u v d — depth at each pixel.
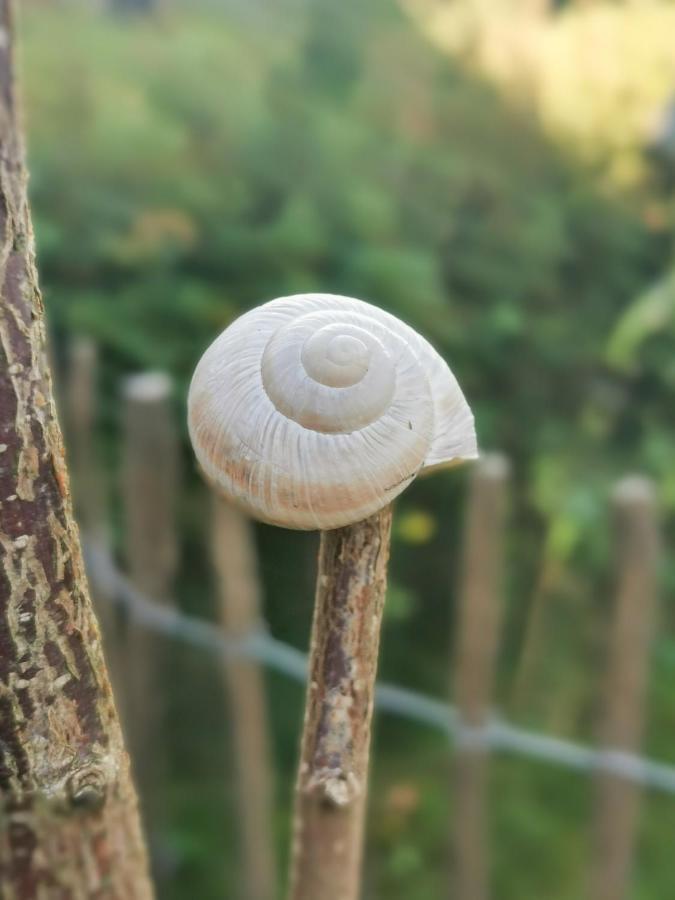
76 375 0.30
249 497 0.11
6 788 0.10
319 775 0.11
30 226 0.09
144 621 0.31
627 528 0.24
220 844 0.39
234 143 0.45
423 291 0.44
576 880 0.40
